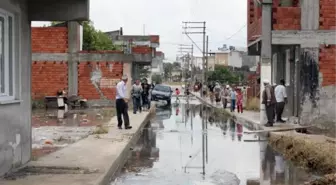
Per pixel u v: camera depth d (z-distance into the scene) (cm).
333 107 2081
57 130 1892
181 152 1445
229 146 1595
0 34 920
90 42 4962
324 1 2062
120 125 1927
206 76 7419
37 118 2502
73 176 934
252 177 1056
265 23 2075
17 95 995
